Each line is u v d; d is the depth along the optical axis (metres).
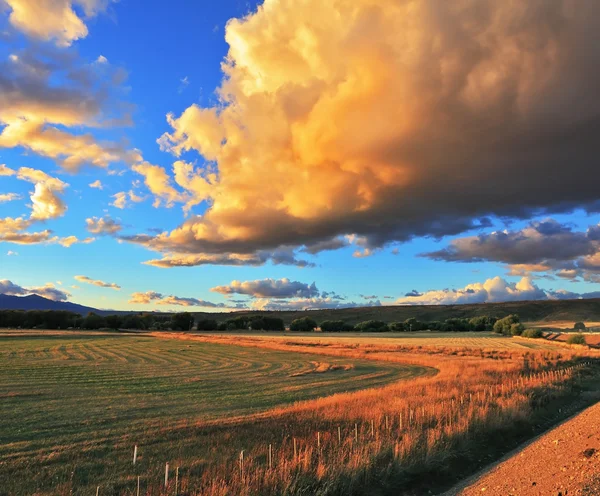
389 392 22.36
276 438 13.63
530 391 22.08
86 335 108.94
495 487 9.45
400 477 10.23
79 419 18.62
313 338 104.19
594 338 82.06
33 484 10.19
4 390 27.61
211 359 54.88
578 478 8.40
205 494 8.35
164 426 16.75
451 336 115.00
